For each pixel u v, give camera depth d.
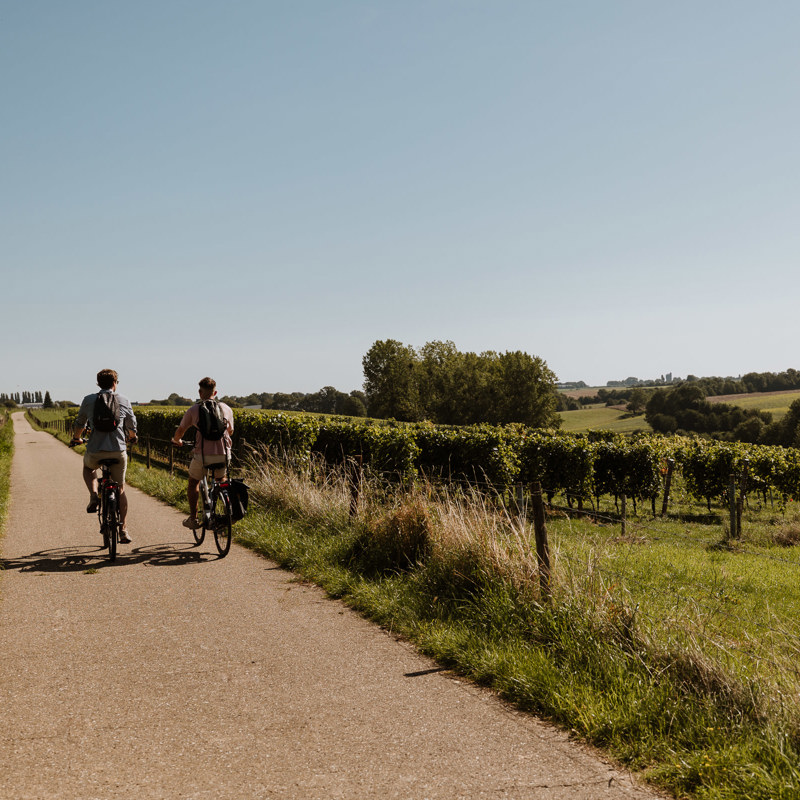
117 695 4.02
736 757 3.17
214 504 8.05
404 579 6.43
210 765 3.21
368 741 3.48
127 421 7.86
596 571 5.39
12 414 142.00
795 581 8.45
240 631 5.23
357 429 16.36
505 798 2.95
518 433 18.30
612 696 3.81
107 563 7.55
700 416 99.62
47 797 2.90
